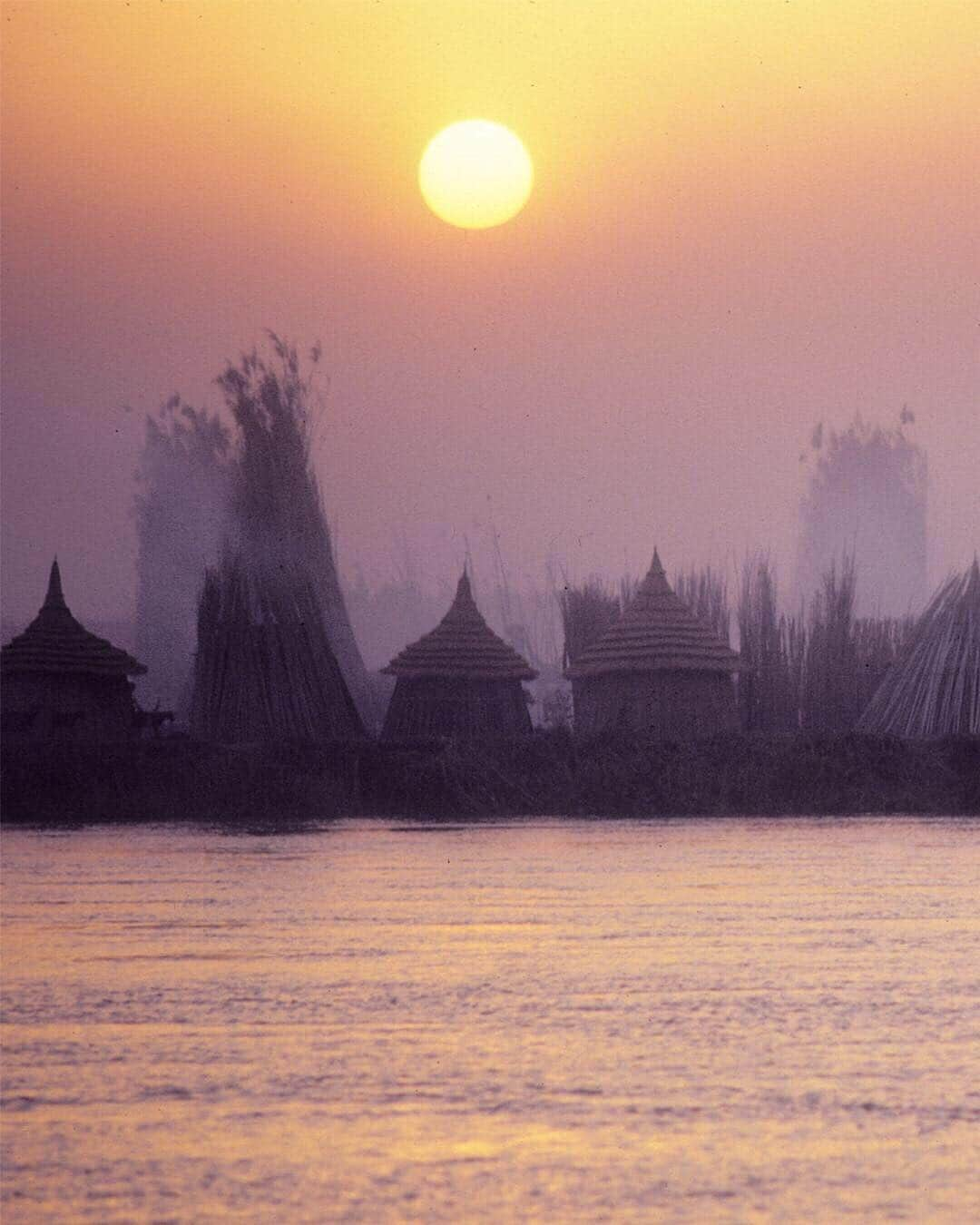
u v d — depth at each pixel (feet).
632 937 260.62
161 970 236.63
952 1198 147.64
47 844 392.06
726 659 528.22
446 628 543.39
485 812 469.98
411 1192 149.07
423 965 239.09
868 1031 199.72
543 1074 182.19
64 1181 151.84
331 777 471.62
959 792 474.08
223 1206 146.30
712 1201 146.92
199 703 504.43
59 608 519.19
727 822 445.37
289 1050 192.65
